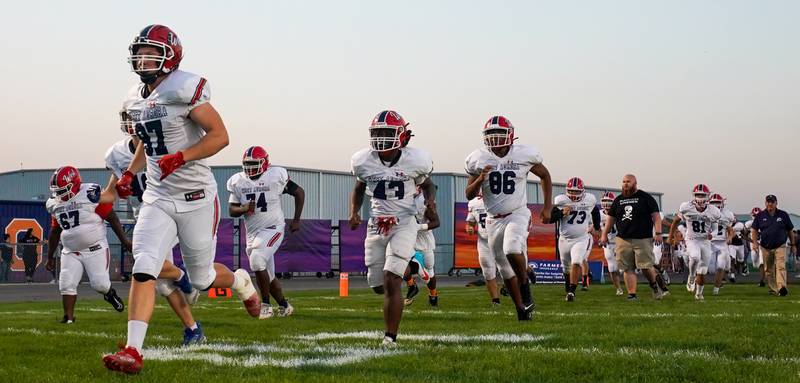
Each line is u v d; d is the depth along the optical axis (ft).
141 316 18.53
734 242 86.63
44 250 94.53
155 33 18.99
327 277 112.88
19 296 65.10
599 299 51.47
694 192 55.31
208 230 20.85
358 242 114.32
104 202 21.88
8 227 94.73
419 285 83.76
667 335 25.18
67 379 17.44
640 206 49.39
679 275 111.86
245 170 39.68
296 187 40.55
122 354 17.83
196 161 20.20
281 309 37.11
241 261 106.52
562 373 18.16
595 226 57.62
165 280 24.18
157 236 19.67
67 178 34.96
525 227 33.01
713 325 28.71
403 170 26.61
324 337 26.53
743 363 19.06
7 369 18.86
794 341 23.49
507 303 47.80
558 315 35.47
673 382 16.99
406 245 25.75
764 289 66.03
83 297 62.18
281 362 19.93
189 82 19.17
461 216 110.01
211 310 39.83
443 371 18.45
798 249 105.60
